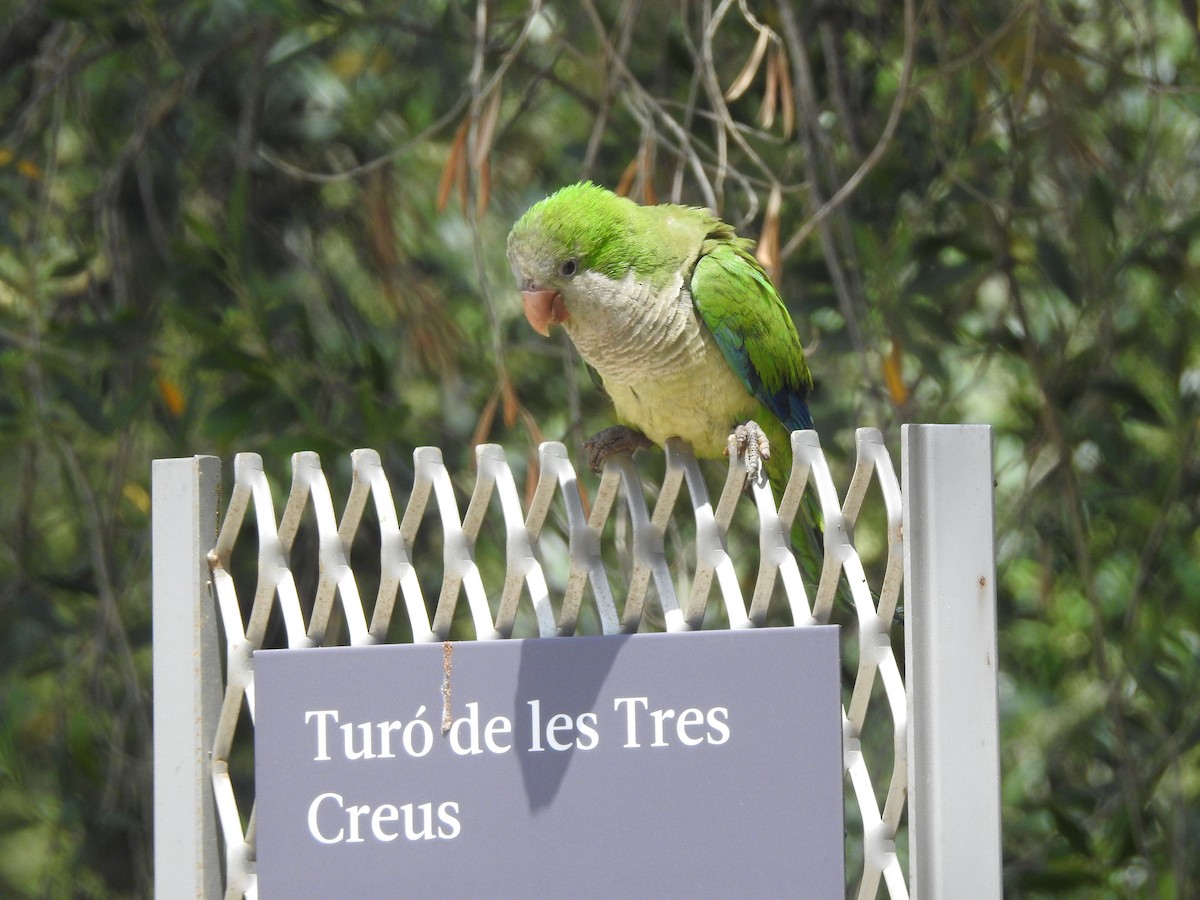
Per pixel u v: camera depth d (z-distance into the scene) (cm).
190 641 594
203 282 1094
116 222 1107
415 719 563
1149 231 1027
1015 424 1243
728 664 554
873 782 1062
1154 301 1121
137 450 1215
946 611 530
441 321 1121
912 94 1019
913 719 528
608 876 548
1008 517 1162
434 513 1184
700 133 1154
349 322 1198
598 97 1170
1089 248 1026
